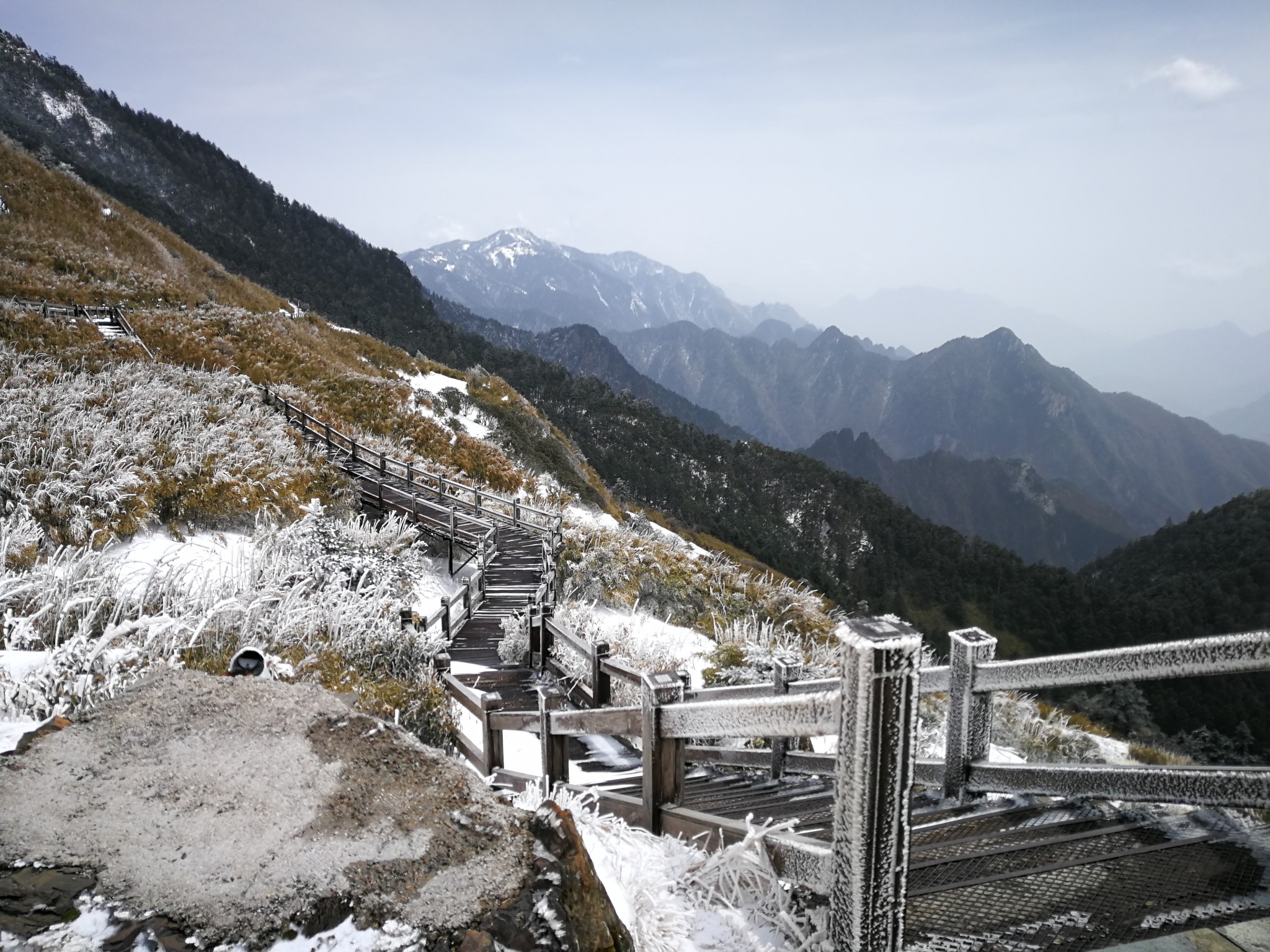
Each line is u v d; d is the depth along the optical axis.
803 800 3.97
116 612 5.84
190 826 2.16
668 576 14.29
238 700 2.85
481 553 12.30
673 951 2.36
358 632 6.78
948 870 2.66
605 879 2.65
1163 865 2.58
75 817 2.18
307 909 1.89
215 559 9.26
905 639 1.87
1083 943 2.20
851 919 1.96
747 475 139.00
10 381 11.04
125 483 9.19
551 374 143.50
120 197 102.31
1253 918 2.25
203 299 30.61
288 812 2.25
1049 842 2.81
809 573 92.62
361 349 36.69
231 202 177.75
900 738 1.92
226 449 11.68
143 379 13.94
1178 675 2.62
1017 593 112.75
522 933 1.89
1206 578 118.25
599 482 40.16
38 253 26.47
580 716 3.80
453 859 2.12
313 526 10.27
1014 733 8.59
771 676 6.06
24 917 1.80
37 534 7.46
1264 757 45.22
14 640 5.13
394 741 2.66
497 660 9.12
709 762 5.27
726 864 2.66
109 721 2.69
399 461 18.41
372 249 181.00
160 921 1.82
